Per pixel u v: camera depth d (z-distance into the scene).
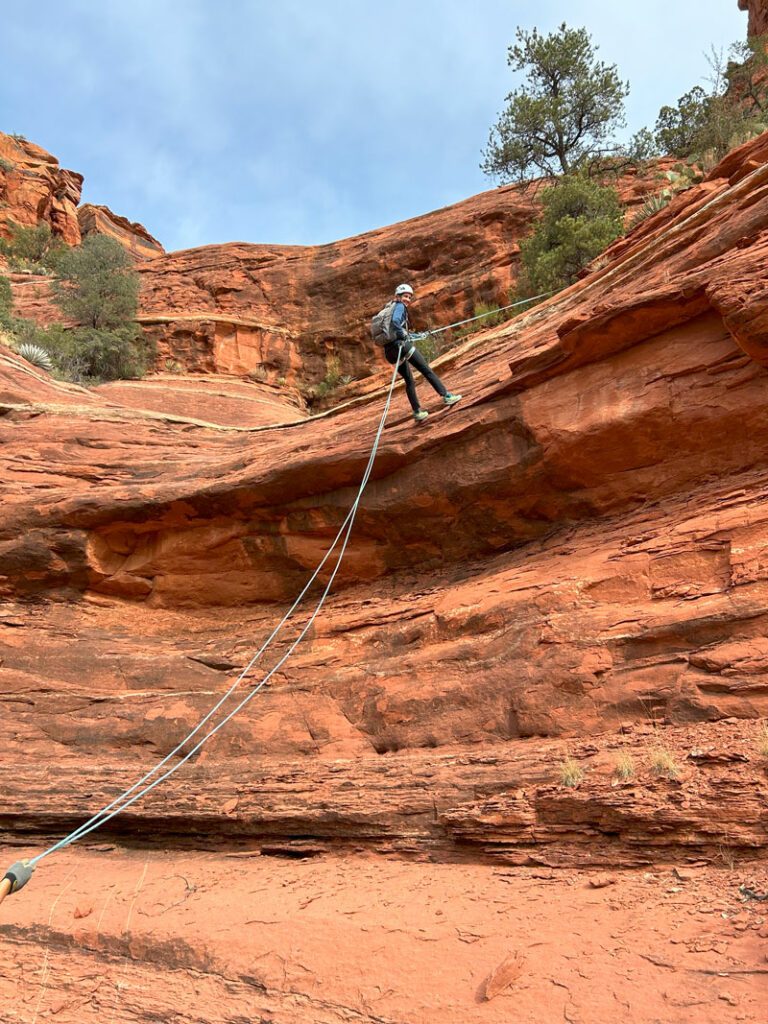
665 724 6.38
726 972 4.03
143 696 10.77
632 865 5.45
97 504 11.95
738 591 6.61
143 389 30.69
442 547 10.30
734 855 5.03
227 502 11.36
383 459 10.07
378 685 8.88
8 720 11.01
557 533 9.27
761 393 7.53
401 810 7.01
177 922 6.32
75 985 6.04
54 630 11.98
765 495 7.13
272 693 9.89
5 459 13.45
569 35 26.22
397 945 5.18
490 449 9.38
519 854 6.05
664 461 8.32
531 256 23.14
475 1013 4.36
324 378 36.94
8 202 56.34
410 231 36.62
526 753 6.81
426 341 31.59
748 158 10.77
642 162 28.08
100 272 34.75
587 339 8.48
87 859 8.88
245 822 8.08
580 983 4.29
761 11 35.41
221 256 40.16
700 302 7.81
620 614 7.29
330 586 11.23
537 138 26.69
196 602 12.03
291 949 5.49
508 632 8.01
